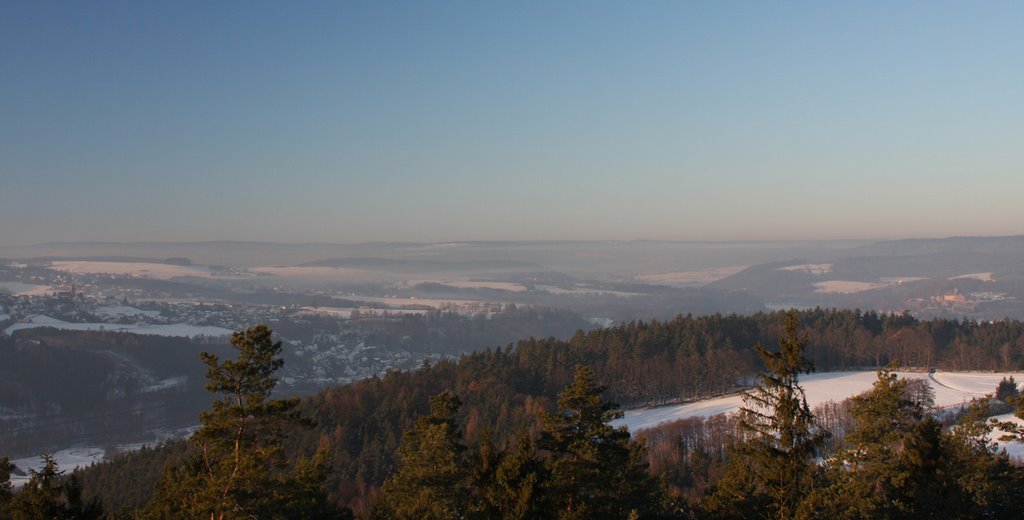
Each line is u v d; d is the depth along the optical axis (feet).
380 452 217.77
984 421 99.66
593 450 80.23
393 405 262.67
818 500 70.18
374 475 205.77
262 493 70.90
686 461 208.95
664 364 349.00
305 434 233.76
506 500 72.18
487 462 80.02
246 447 71.61
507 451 80.07
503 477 72.64
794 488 68.59
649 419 293.02
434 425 98.27
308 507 79.05
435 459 95.96
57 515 70.44
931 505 81.20
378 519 101.09
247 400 71.56
